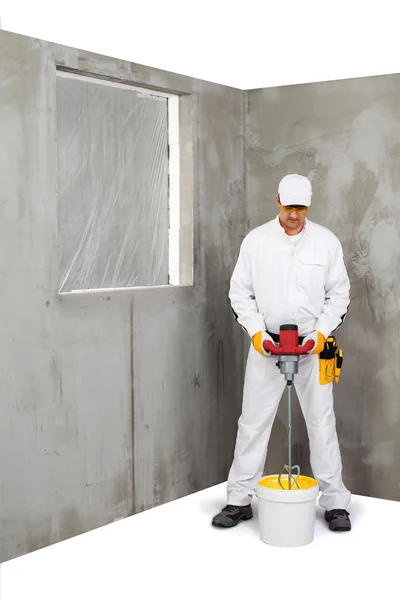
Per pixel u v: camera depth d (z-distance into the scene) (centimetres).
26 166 380
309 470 498
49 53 389
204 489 496
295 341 417
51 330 396
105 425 428
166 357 464
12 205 375
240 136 507
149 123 466
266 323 442
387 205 462
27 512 391
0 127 368
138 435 448
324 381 438
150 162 469
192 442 485
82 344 412
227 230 502
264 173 505
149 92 461
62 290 419
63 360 403
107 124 440
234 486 451
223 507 468
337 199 479
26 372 386
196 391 486
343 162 475
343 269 439
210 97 484
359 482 482
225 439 509
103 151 439
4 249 372
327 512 446
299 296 431
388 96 458
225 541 420
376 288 469
